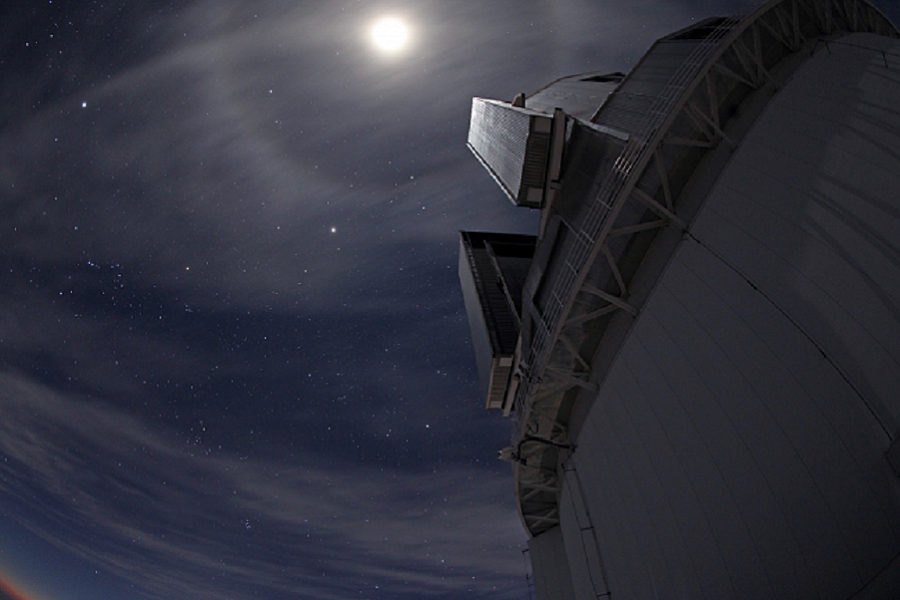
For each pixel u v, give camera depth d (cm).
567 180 2414
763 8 1667
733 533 1224
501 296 3634
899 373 991
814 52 1689
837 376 1087
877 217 1152
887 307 1052
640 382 1617
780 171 1430
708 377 1373
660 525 1458
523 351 2516
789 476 1123
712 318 1412
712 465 1307
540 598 2353
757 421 1217
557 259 2342
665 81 2098
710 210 1566
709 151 1694
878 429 991
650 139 1666
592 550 1820
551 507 2386
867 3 1941
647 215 1738
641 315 1667
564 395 2009
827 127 1394
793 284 1245
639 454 1577
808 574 1055
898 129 1239
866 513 977
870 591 938
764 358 1242
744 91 1736
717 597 1251
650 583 1494
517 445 2112
